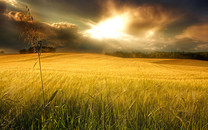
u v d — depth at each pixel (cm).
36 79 438
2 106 188
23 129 154
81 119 164
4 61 5694
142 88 325
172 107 186
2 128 142
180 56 12750
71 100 211
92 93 246
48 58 6731
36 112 173
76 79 467
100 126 150
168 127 156
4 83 353
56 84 327
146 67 4481
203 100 233
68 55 7906
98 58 7425
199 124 161
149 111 182
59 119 161
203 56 12006
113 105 191
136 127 147
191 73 2948
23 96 219
